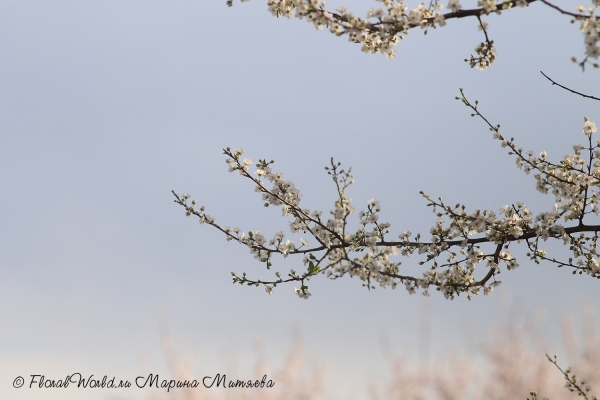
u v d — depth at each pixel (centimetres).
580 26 354
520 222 530
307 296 532
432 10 449
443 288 521
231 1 465
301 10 447
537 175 538
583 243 534
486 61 474
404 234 552
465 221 543
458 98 532
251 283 542
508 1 411
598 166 530
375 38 461
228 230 555
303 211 547
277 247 548
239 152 530
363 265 521
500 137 535
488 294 536
